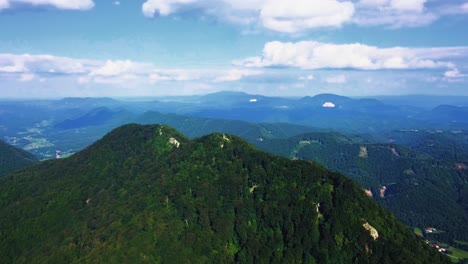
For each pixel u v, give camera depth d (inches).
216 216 6515.8
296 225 6294.3
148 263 5654.5
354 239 6008.9
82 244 6245.1
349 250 5925.2
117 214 6707.7
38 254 6402.6
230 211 6599.4
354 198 6481.3
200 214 6525.6
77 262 5777.6
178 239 6122.1
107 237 6171.3
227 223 6427.2
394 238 6077.8
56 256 6151.6
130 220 6466.5
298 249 6038.4
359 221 6171.3
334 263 5861.2
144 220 6358.3
